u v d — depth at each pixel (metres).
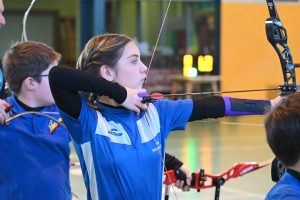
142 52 25.72
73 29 24.12
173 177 5.86
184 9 26.16
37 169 5.39
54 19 24.06
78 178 11.73
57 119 5.58
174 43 26.14
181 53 26.20
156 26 25.89
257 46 26.22
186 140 17.78
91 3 23.83
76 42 24.17
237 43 26.05
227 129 20.53
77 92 4.46
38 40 23.95
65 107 4.37
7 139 5.38
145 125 4.68
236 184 11.62
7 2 23.17
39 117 5.51
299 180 3.94
